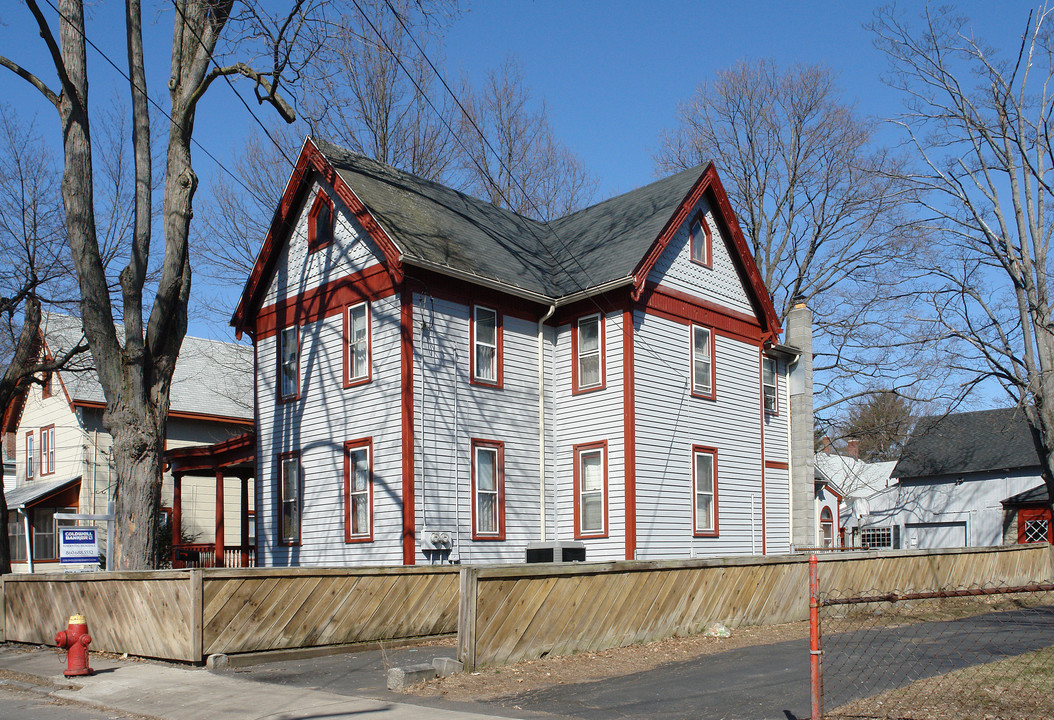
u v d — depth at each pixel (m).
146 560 17.69
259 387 24.73
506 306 22.61
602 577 13.18
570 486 22.62
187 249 19.08
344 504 21.48
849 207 38.66
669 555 21.98
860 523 42.75
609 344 22.27
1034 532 36.94
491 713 9.43
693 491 23.00
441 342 21.08
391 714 9.45
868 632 15.45
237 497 35.50
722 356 24.84
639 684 10.80
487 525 21.42
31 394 36.03
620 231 24.28
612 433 21.89
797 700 9.80
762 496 25.41
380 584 14.53
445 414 20.84
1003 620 17.50
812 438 27.73
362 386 21.41
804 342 28.45
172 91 19.20
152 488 18.02
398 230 21.20
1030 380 31.44
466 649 11.48
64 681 12.20
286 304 24.23
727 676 11.23
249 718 9.59
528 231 27.31
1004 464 38.03
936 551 20.80
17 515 34.19
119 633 14.02
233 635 12.84
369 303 21.55
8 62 18.09
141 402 18.11
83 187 18.05
